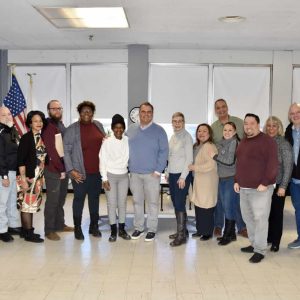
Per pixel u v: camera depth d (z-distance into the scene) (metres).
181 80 8.56
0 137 4.50
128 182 4.96
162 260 4.14
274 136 4.27
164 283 3.55
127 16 5.74
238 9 5.34
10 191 4.80
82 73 8.64
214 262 4.09
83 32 6.85
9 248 4.50
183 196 4.69
